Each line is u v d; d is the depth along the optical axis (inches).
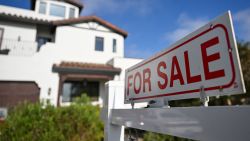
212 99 288.5
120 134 75.4
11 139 162.4
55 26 512.4
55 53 465.7
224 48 31.9
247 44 328.5
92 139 210.5
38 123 175.5
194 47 38.8
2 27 458.6
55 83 424.8
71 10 668.1
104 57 550.3
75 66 433.7
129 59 510.3
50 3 630.5
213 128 29.0
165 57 48.6
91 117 223.1
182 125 35.5
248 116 24.2
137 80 63.4
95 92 502.9
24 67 404.8
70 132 196.1
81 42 528.7
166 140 226.4
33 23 488.4
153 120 45.2
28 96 395.9
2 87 378.6
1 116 352.2
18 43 437.1
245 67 308.2
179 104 243.3
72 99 470.9
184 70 41.1
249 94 294.5
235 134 25.5
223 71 31.7
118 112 68.1
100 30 565.0
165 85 47.6
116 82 81.4
